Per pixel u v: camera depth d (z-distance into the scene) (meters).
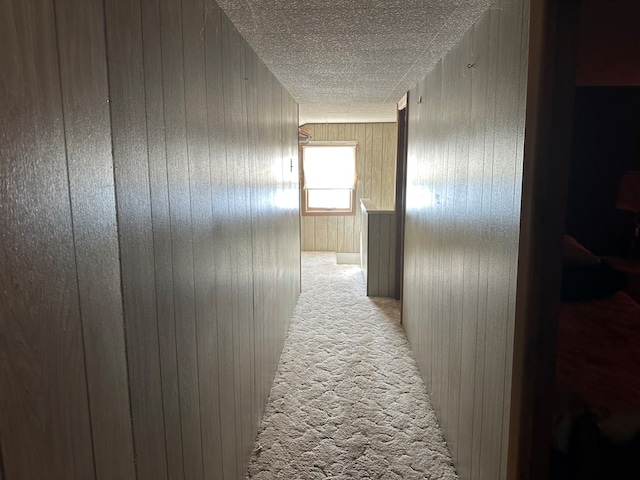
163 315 1.12
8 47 0.61
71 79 0.73
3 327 0.61
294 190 4.25
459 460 2.03
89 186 0.79
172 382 1.18
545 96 1.21
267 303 2.67
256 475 2.04
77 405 0.76
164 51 1.12
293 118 4.15
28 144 0.64
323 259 6.81
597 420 1.40
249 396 2.15
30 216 0.65
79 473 0.77
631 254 2.02
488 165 1.65
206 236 1.47
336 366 3.17
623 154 1.94
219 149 1.62
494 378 1.57
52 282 0.69
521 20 1.33
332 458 2.16
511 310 1.40
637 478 1.40
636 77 1.88
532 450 1.33
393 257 4.81
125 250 0.91
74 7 0.74
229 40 1.78
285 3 1.68
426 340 2.86
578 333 1.64
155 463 1.07
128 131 0.93
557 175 1.23
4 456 0.61
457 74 2.12
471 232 1.87
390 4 1.70
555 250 1.26
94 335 0.81
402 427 2.43
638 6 1.36
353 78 3.15
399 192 4.70
